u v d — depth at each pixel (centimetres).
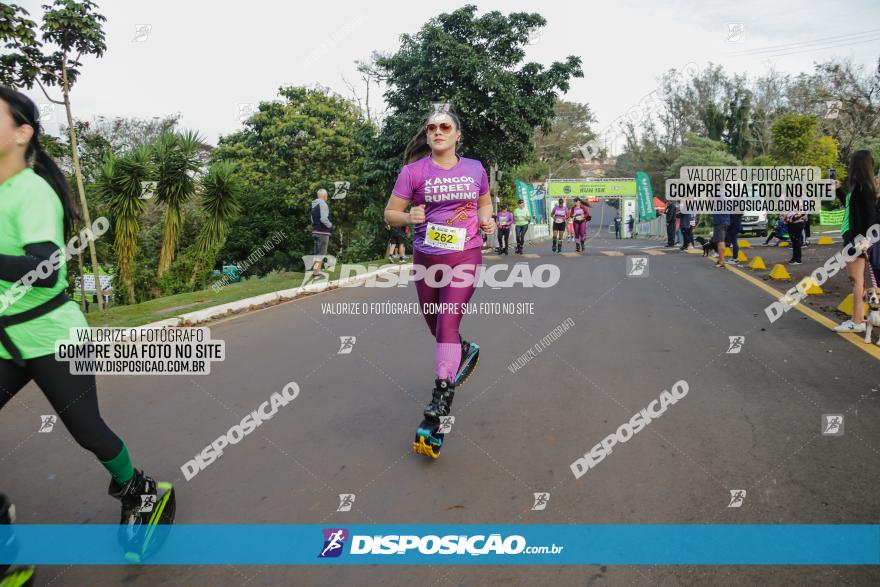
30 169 210
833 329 604
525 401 423
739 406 396
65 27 998
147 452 353
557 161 4919
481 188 346
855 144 2431
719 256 1226
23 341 209
